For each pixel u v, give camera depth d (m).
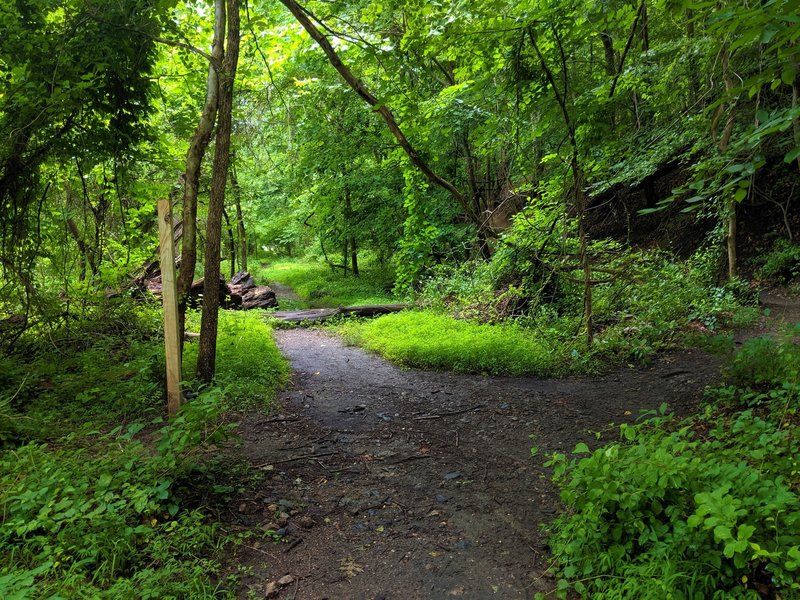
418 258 15.17
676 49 9.01
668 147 9.02
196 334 9.48
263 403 6.32
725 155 3.50
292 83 14.31
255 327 10.99
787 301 10.48
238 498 3.97
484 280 12.48
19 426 4.73
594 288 10.89
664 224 16.08
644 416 5.71
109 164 8.79
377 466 4.76
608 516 3.05
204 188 12.14
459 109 12.20
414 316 11.75
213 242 6.43
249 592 2.93
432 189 17.42
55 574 2.74
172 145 9.78
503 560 3.29
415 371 8.25
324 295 20.67
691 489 2.81
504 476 4.52
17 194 7.44
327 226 21.89
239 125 12.83
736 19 2.79
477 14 6.68
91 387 6.11
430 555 3.37
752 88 2.88
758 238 13.02
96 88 6.61
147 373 6.40
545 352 8.16
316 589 3.03
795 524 2.44
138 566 2.94
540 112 9.38
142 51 7.40
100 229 9.28
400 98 7.80
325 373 8.24
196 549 3.20
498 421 5.91
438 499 4.12
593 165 8.34
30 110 6.49
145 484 3.61
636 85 8.33
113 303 9.20
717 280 11.84
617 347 8.33
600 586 2.72
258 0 7.87
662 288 10.09
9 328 7.82
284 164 20.44
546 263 9.65
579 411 6.09
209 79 6.53
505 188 16.02
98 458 4.01
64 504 3.07
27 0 6.47
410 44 6.91
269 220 27.61
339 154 17.69
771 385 5.39
